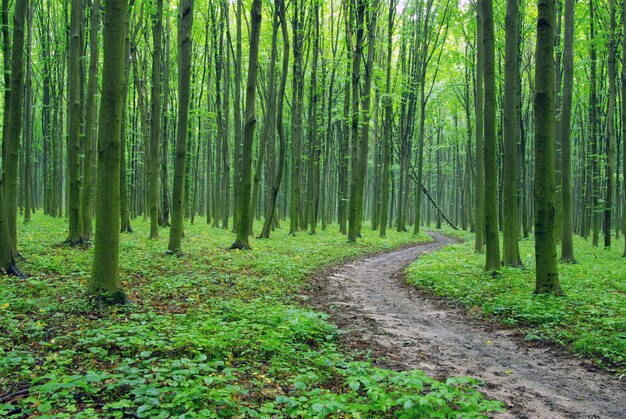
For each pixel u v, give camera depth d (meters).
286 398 4.17
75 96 13.72
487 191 12.90
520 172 27.31
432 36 29.59
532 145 34.94
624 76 18.36
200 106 30.28
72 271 10.20
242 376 5.16
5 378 4.65
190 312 7.60
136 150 32.38
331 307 9.60
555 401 5.09
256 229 27.67
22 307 7.05
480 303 9.71
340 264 16.67
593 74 21.50
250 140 16.45
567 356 6.59
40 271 9.88
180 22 16.55
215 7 25.56
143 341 5.60
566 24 16.17
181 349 5.69
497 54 25.62
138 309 7.59
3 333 5.89
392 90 28.11
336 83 32.22
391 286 12.80
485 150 12.82
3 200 9.28
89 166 15.38
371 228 36.09
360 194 26.00
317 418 3.92
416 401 4.27
